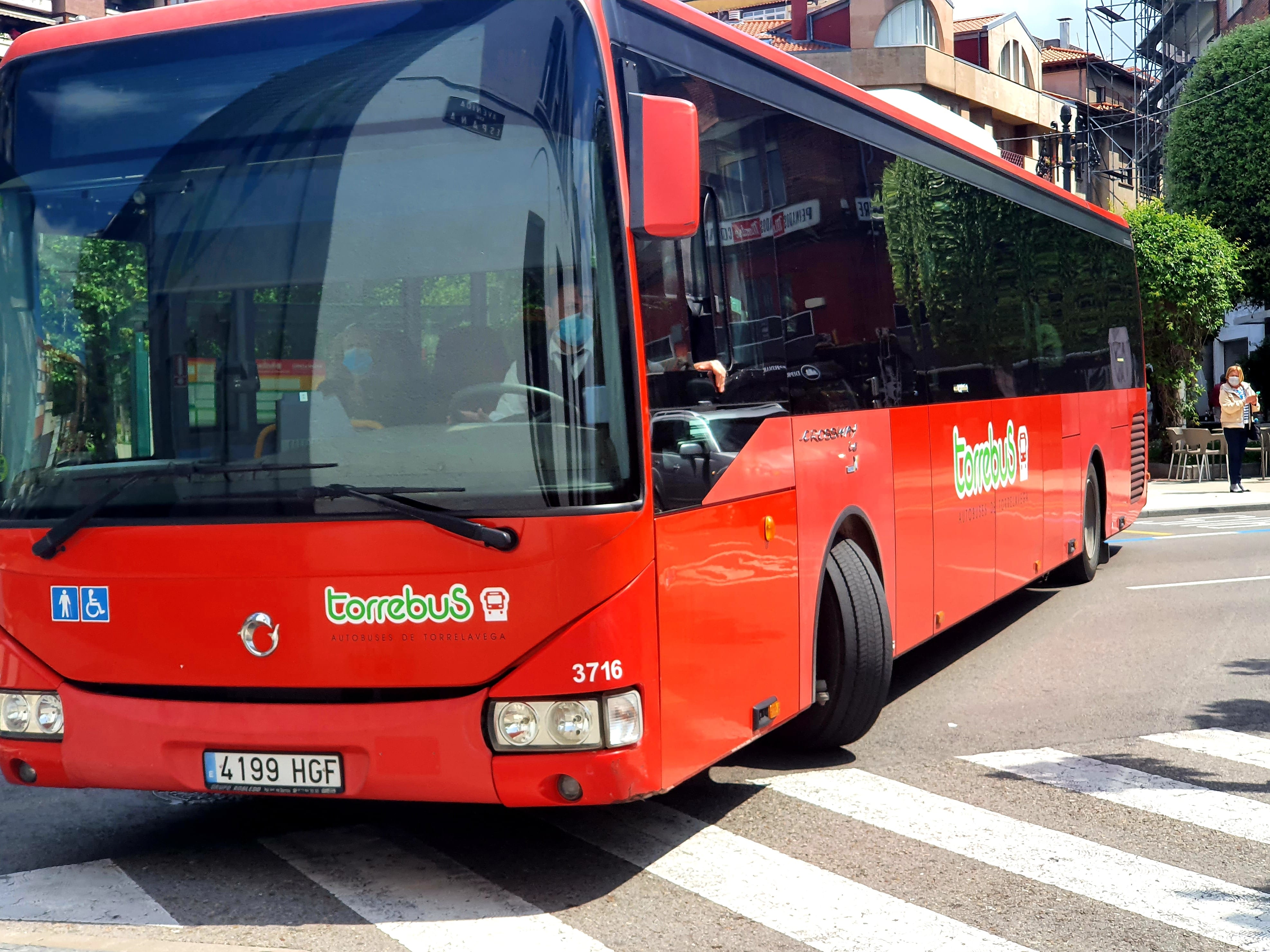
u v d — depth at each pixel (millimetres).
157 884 4918
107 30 4910
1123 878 4910
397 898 4723
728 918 4508
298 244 4598
